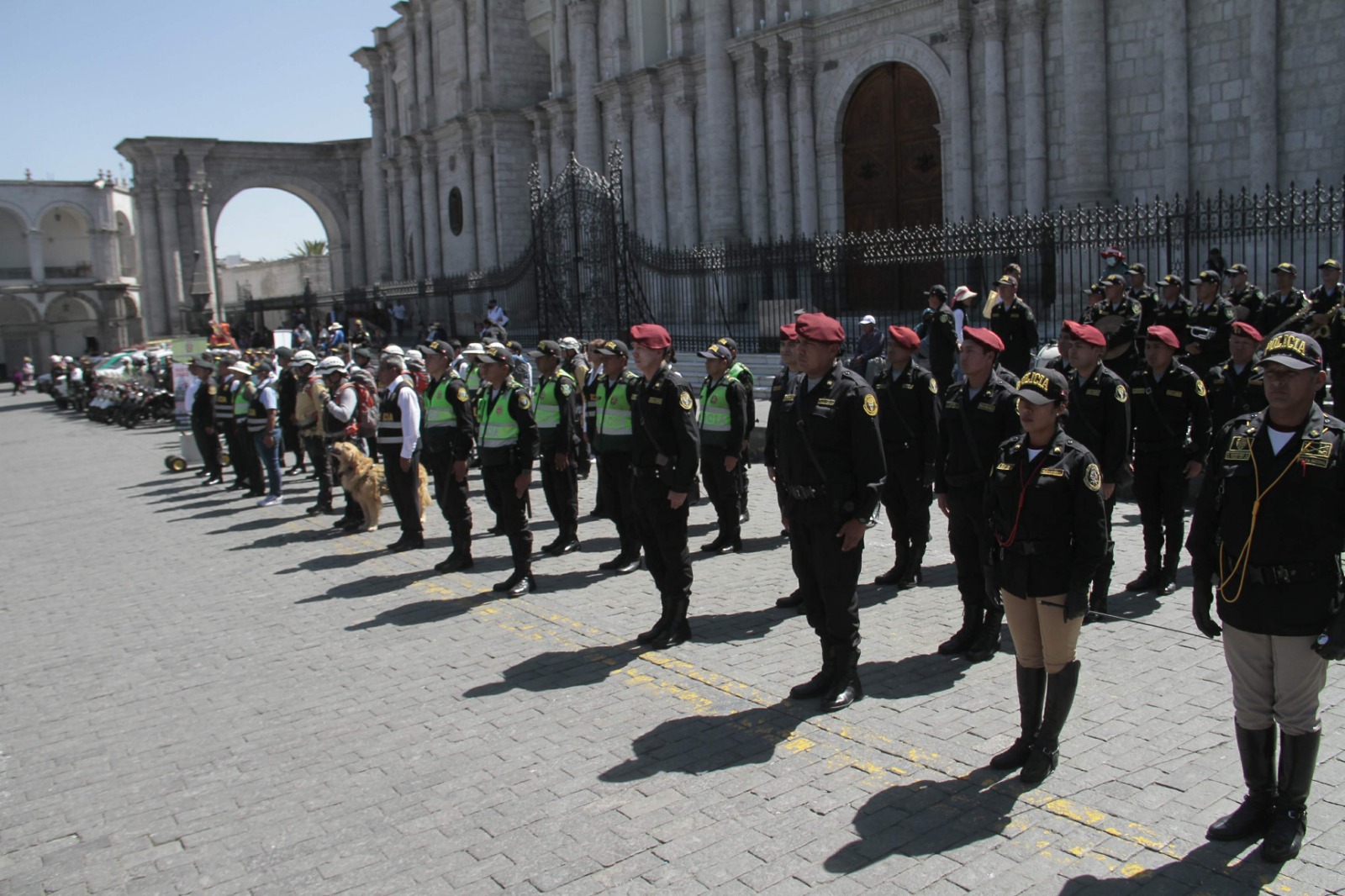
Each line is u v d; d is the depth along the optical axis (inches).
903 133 1073.5
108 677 325.1
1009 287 462.6
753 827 205.9
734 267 954.7
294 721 277.9
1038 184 909.8
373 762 247.8
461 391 423.8
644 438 312.8
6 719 294.2
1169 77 808.9
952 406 289.4
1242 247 725.9
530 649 323.6
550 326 1095.6
